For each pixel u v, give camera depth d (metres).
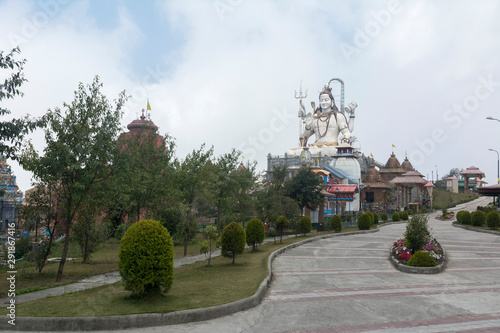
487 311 10.27
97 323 8.66
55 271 18.75
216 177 28.34
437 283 14.20
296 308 10.59
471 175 131.75
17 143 13.63
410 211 68.94
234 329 8.75
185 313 9.28
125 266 10.39
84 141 16.17
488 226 39.56
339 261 19.83
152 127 30.89
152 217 29.33
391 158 114.50
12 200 42.22
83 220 18.19
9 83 12.79
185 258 24.14
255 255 21.56
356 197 80.38
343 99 103.81
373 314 10.00
